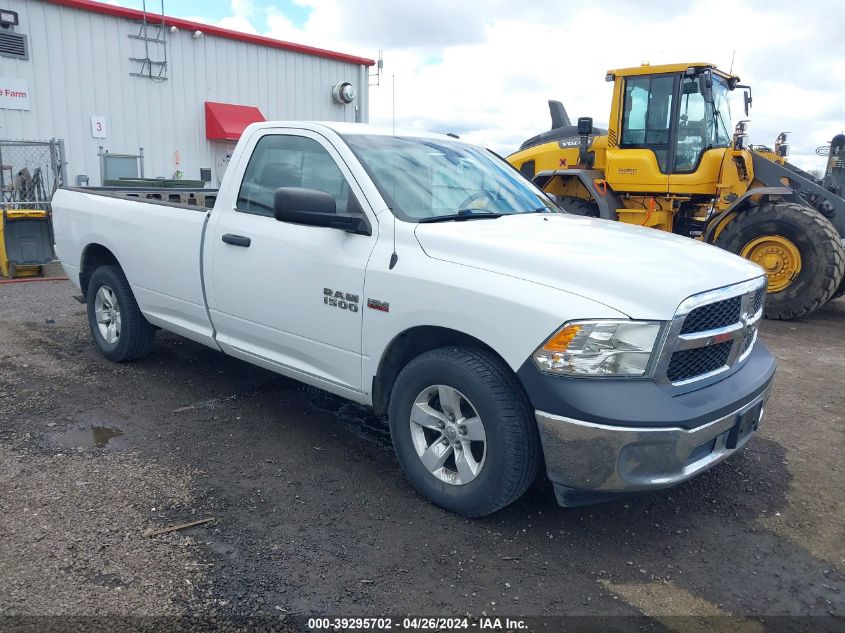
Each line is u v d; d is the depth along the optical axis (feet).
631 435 9.50
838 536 11.30
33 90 45.27
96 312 19.16
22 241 32.60
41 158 46.19
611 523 11.43
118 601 8.93
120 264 17.78
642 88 32.14
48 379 17.49
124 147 50.31
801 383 19.42
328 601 9.13
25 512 11.00
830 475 13.48
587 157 35.01
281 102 60.08
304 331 13.21
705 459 10.55
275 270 13.50
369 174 12.64
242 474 12.66
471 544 10.62
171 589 9.22
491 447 10.52
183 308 16.16
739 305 11.16
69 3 45.85
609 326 9.57
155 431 14.49
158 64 51.24
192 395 16.70
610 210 33.17
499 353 10.24
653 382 9.82
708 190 31.17
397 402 11.91
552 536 10.95
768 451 14.55
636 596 9.55
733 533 11.27
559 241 11.49
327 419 15.47
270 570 9.74
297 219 11.80
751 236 28.76
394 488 12.32
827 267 27.12
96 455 13.20
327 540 10.57
